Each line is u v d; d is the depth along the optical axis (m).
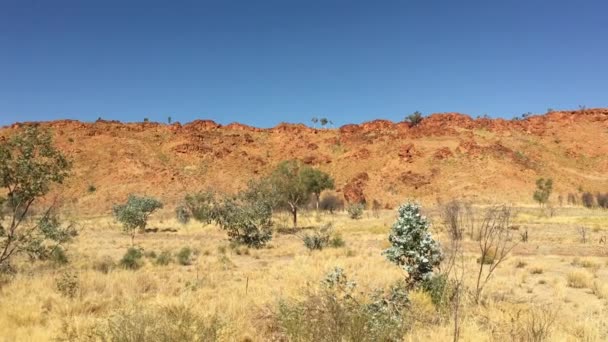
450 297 9.55
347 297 8.27
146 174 98.06
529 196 86.38
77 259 19.81
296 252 23.72
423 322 8.30
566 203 85.06
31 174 13.79
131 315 6.82
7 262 14.87
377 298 8.42
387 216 60.94
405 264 10.65
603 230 35.72
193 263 19.91
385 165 102.12
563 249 23.89
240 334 7.65
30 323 8.56
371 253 22.22
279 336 7.70
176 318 6.68
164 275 15.39
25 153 13.74
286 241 30.55
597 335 7.68
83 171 97.38
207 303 10.02
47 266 17.03
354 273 15.10
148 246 28.03
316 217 55.38
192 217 51.09
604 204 83.38
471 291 10.84
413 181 93.94
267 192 37.41
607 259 19.27
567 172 101.12
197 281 13.60
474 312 9.16
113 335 6.33
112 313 7.80
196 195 52.47
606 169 105.06
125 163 100.38
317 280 13.40
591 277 14.42
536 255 21.59
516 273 15.80
